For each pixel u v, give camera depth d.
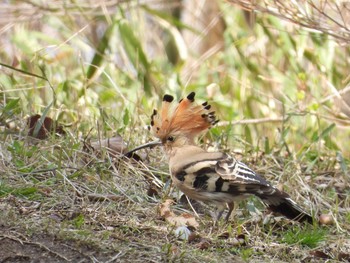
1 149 10.43
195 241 9.07
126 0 16.89
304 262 8.91
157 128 10.09
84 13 17.27
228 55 16.70
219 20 19.39
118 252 8.41
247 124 13.87
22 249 8.30
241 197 9.41
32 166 10.23
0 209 8.98
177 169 9.64
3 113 11.09
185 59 17.62
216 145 11.75
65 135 11.39
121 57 16.75
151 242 8.78
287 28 15.49
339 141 14.99
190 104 10.11
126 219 9.38
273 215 9.96
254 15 15.07
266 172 11.27
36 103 12.48
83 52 16.80
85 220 9.16
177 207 10.08
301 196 10.62
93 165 10.54
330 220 10.00
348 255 9.07
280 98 16.08
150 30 19.36
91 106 12.85
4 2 18.22
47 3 17.36
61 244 8.42
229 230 9.28
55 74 14.86
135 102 13.27
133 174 10.58
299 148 13.42
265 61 16.39
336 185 11.26
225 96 15.84
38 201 9.47
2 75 13.02
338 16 13.45
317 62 15.60
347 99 15.60
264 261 8.73
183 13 20.28
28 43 14.86
